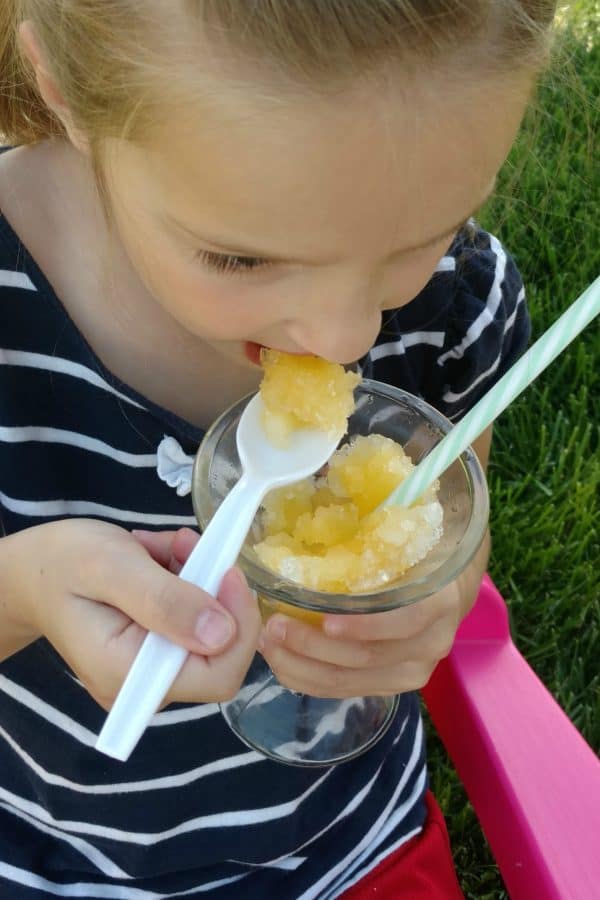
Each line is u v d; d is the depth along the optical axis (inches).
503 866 21.4
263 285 15.0
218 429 16.9
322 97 13.3
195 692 15.0
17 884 21.5
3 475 19.6
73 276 19.4
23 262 19.0
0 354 19.1
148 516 20.4
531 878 20.5
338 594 15.2
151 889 22.0
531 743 21.9
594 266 37.7
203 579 15.4
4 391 19.3
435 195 14.3
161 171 14.4
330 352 15.2
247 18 13.3
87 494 20.3
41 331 19.2
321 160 13.6
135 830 21.5
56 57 15.9
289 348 16.1
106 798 21.3
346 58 13.1
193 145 13.9
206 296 15.5
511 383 15.5
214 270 15.1
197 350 19.6
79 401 19.5
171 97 13.8
